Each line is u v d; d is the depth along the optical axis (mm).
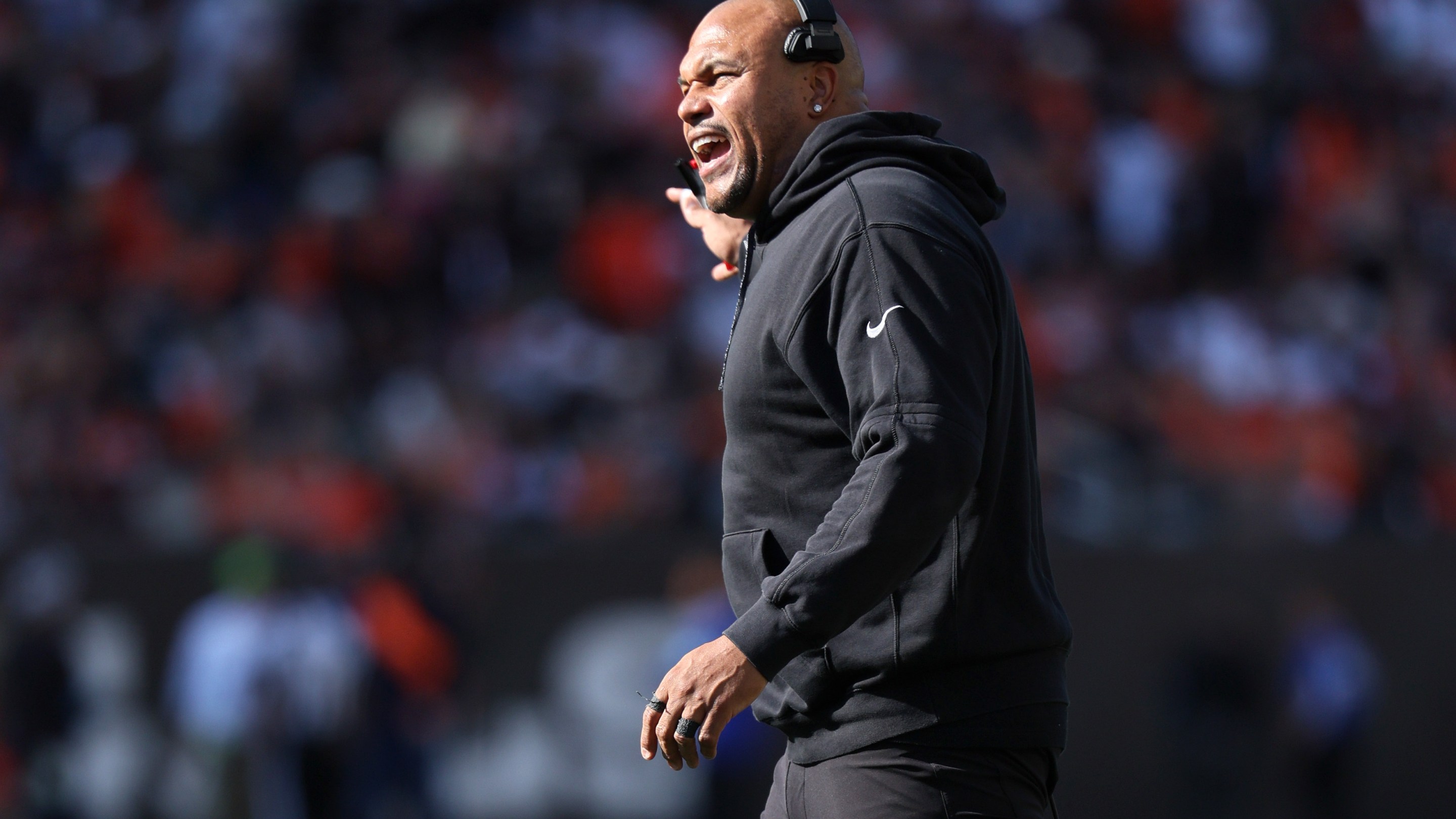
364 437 31719
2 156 40219
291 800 26531
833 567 6949
